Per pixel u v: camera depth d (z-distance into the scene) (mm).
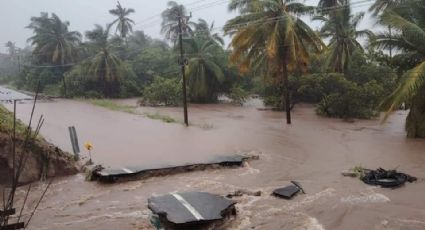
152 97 41625
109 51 54750
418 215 9266
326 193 10969
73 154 15867
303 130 22672
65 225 9078
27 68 73500
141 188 11812
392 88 32312
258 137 20297
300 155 15922
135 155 16188
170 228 8383
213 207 9039
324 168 13766
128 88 56375
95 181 12602
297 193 10961
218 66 41188
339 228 8680
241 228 8711
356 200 10320
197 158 14984
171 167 13391
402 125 24484
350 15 36312
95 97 53594
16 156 12078
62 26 62219
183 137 20609
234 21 25125
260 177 12805
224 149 17266
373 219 9094
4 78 98125
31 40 63938
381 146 17531
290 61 25234
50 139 20141
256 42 24906
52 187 11977
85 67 54656
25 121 27656
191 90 41812
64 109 36938
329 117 28984
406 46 18531
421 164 13977
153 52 61906
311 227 8742
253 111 34656
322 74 32594
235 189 11547
